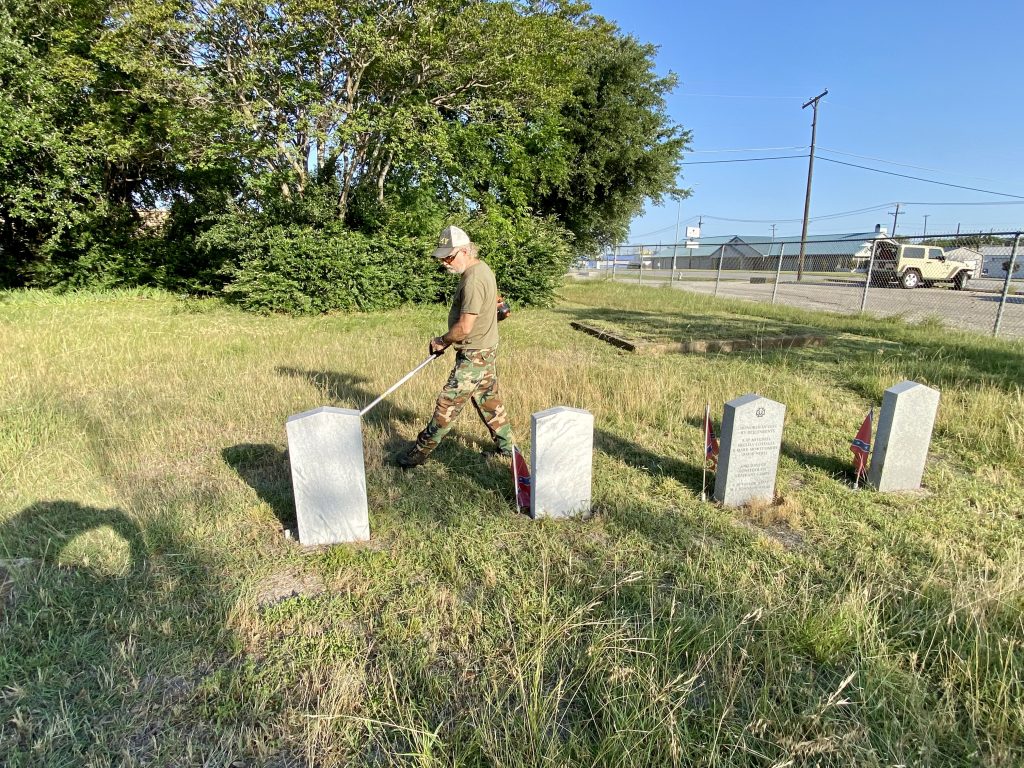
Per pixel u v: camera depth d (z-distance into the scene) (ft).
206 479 12.52
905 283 73.36
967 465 14.14
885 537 10.36
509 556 9.68
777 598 8.34
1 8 37.32
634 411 17.52
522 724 6.07
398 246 44.83
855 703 6.44
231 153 40.09
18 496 11.15
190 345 26.00
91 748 5.96
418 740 5.89
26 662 7.03
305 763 5.89
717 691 6.69
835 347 29.50
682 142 77.25
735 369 23.34
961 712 6.51
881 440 12.37
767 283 88.53
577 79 53.52
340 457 9.70
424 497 11.68
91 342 25.79
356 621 8.04
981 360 24.81
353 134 39.58
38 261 49.52
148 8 33.14
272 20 36.88
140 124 43.09
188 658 7.20
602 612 8.09
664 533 10.45
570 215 75.05
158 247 51.06
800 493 12.36
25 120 37.55
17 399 16.72
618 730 5.97
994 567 9.11
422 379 20.15
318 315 39.91
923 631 7.34
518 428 15.88
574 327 36.70
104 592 8.43
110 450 13.58
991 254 78.43
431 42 38.75
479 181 51.37
